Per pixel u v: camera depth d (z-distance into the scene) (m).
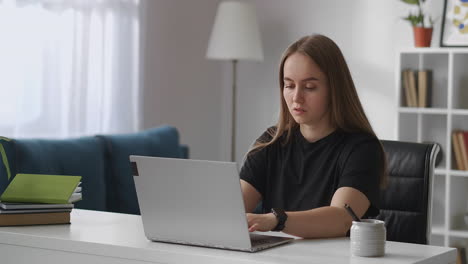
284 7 5.61
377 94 5.21
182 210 1.93
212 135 5.95
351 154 2.24
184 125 5.66
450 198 4.46
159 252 1.87
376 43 5.20
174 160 1.91
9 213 2.22
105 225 2.27
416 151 2.79
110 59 4.84
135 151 4.25
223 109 6.00
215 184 1.86
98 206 3.86
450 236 4.45
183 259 1.84
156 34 5.35
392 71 5.15
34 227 2.22
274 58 5.68
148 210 1.98
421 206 2.75
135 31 5.01
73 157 3.79
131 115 4.98
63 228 2.20
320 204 2.29
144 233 2.11
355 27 5.28
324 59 2.23
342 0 5.34
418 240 2.75
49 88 4.44
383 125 5.19
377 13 5.19
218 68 5.97
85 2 4.62
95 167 3.90
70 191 2.30
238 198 1.84
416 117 4.71
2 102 4.20
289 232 2.03
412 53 4.67
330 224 2.07
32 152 3.56
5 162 2.46
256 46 5.26
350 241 1.96
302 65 2.21
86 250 1.98
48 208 2.27
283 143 2.43
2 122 4.21
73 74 4.55
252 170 2.45
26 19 4.30
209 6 5.85
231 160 5.49
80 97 4.61
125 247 1.92
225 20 5.24
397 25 5.11
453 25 4.64
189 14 5.65
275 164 2.43
